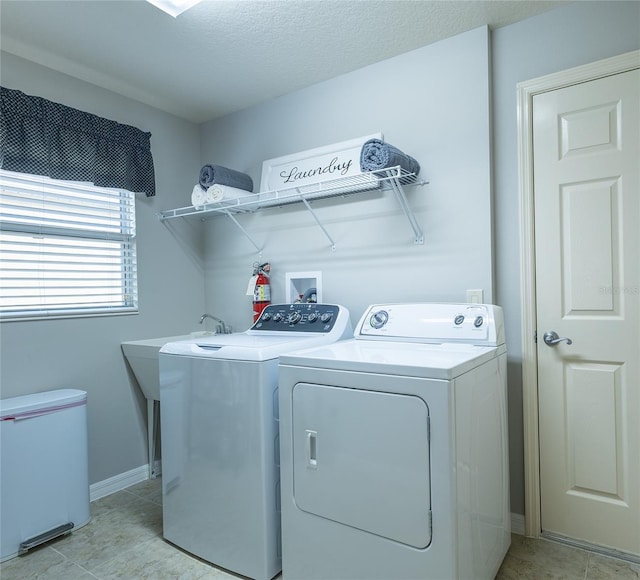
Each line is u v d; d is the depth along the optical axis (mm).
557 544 1892
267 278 2756
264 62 2303
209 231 3090
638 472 1771
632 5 1760
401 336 1928
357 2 1824
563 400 1914
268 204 2688
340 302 2457
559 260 1912
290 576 1592
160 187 2836
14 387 2121
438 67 2133
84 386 2408
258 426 1643
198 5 1827
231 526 1733
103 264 2557
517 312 2002
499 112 2041
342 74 2441
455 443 1283
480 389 1524
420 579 1306
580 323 1876
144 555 1886
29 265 2236
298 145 2627
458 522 1292
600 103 1815
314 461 1516
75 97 2410
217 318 3043
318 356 1534
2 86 2104
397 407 1341
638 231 1761
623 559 1769
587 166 1851
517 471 2006
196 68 2354
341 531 1459
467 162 2055
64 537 2033
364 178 2082
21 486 1904
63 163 2262
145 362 2492
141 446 2695
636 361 1771
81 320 2402
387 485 1361
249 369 1666
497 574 1694
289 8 1856
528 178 1964
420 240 2186
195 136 3090
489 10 1897
